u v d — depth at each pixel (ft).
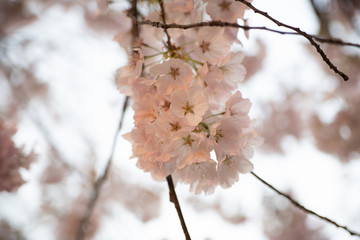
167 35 2.74
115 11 5.66
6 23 5.81
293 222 7.09
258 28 2.59
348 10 4.60
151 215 6.86
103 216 5.89
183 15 2.80
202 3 2.82
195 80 2.72
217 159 2.65
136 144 2.69
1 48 5.74
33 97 6.43
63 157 5.26
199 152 2.63
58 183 6.05
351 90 5.77
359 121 5.72
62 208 6.09
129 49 2.83
